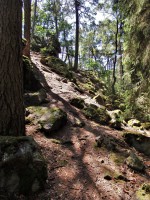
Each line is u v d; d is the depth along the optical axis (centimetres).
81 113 874
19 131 557
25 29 1253
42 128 697
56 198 483
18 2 557
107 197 516
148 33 899
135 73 1027
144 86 947
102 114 884
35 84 925
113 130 817
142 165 641
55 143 661
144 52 909
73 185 529
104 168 607
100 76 2878
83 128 776
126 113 1012
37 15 3516
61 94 994
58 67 1416
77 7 2380
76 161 611
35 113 755
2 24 537
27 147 483
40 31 2622
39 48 2044
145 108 968
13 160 457
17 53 553
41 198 474
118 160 649
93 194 516
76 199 493
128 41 984
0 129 529
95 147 685
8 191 450
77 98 949
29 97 836
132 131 872
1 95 532
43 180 493
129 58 983
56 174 549
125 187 557
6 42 537
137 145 752
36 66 1238
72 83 1255
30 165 473
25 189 469
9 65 538
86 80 1822
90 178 561
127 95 1040
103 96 1571
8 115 536
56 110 764
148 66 918
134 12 955
